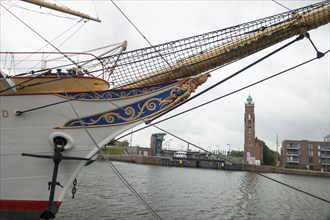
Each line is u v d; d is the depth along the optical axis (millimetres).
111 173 45719
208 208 22953
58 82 7457
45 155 6957
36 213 6945
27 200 6949
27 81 7352
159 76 7441
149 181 40188
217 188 38438
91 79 7488
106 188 28328
